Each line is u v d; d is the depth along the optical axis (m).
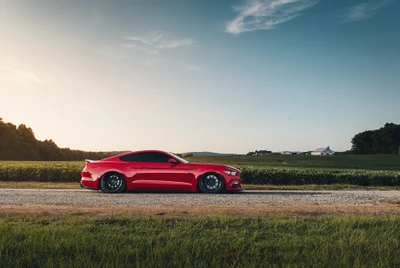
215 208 8.77
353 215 8.05
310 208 9.00
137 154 12.30
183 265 4.79
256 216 7.83
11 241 5.51
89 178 12.11
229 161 69.81
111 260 4.88
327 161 73.38
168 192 12.39
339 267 4.77
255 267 4.86
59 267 4.67
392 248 5.45
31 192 12.19
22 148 74.69
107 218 7.20
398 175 19.73
